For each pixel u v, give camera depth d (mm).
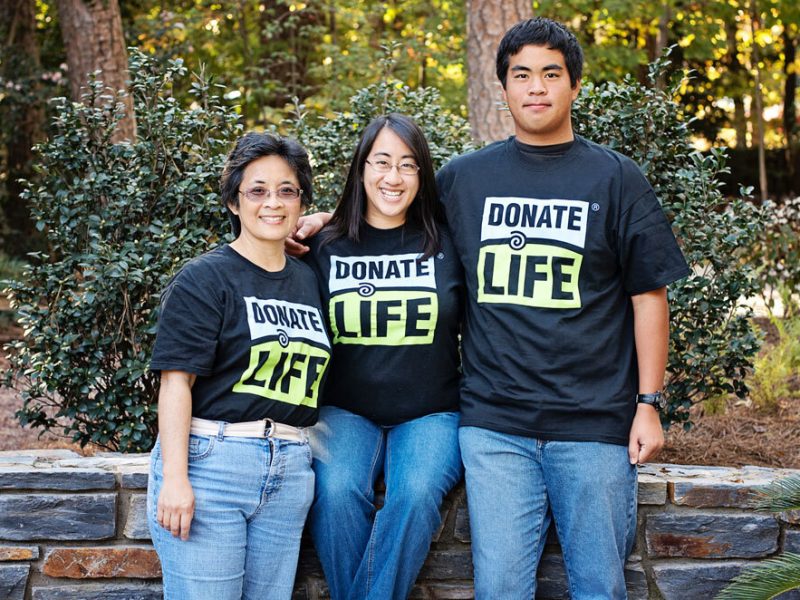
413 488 2570
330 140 4836
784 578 2648
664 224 2611
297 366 2512
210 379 2447
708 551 2963
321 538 2641
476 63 7551
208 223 4035
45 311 3928
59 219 4066
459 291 2762
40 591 2895
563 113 2639
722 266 3938
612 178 2617
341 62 12547
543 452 2604
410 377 2717
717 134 21438
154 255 3883
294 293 2580
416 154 2727
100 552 2904
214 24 14273
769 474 3113
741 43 18297
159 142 4023
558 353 2574
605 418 2584
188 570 2373
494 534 2613
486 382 2652
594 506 2576
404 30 14297
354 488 2621
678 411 4000
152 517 2443
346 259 2779
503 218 2668
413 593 2932
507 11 7469
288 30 13953
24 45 12383
